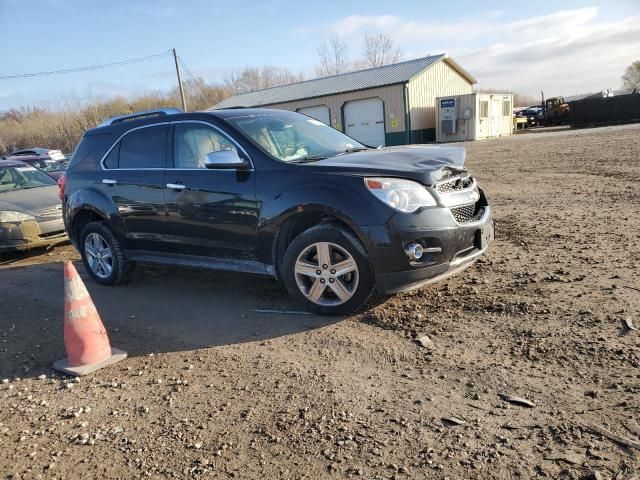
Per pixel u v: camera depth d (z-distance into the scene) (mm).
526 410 2955
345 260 4336
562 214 7680
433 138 34719
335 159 4688
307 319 4590
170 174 5320
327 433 2936
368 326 4285
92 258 6375
